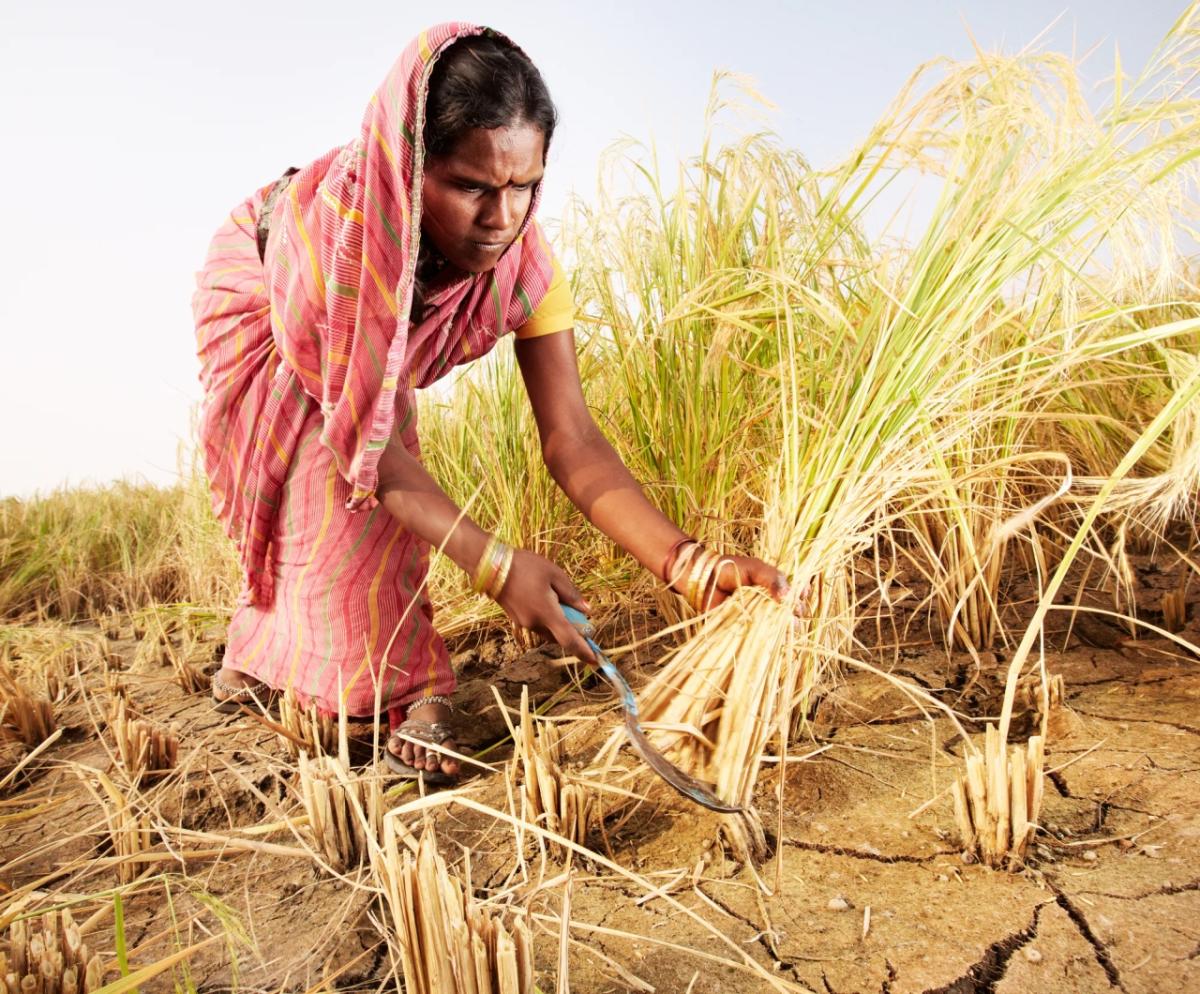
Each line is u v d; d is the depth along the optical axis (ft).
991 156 5.59
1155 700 6.00
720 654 5.09
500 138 4.81
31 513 19.69
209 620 12.25
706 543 7.42
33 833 6.09
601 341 8.96
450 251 5.44
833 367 6.24
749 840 4.80
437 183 5.04
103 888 5.19
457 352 6.55
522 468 9.21
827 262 6.50
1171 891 4.10
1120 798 4.92
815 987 3.79
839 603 6.37
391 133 5.00
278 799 6.03
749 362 7.76
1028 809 4.52
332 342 5.57
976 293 5.32
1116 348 4.98
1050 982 3.67
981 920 4.08
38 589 16.61
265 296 6.40
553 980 3.99
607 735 6.40
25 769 7.34
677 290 7.90
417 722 6.31
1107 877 4.27
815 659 5.92
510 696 7.56
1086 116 5.32
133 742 6.57
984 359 6.61
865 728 6.15
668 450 7.98
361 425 5.57
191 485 14.20
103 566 17.63
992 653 7.13
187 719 8.06
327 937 4.41
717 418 7.61
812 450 5.65
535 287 6.38
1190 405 5.34
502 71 4.77
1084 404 8.72
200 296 6.73
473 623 9.50
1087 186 5.24
